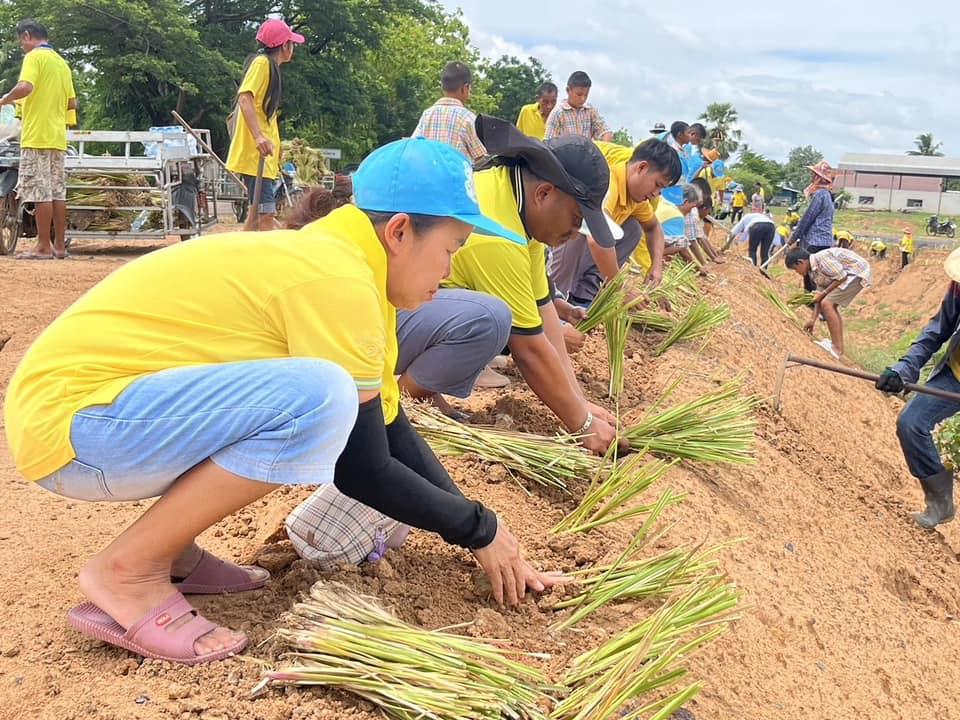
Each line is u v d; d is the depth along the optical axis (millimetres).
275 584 2760
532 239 3967
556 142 3852
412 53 44688
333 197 3062
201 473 2236
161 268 2279
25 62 8578
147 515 2301
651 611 3117
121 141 10156
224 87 34188
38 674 2281
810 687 3438
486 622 2783
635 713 2438
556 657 2742
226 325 2248
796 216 27734
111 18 32156
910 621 4492
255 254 2275
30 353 2254
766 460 5477
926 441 5785
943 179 104062
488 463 3873
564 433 4332
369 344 2273
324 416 2178
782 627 3725
